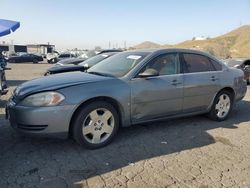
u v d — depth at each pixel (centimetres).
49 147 452
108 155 428
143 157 425
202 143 488
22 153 429
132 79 475
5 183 343
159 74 509
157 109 507
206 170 388
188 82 541
